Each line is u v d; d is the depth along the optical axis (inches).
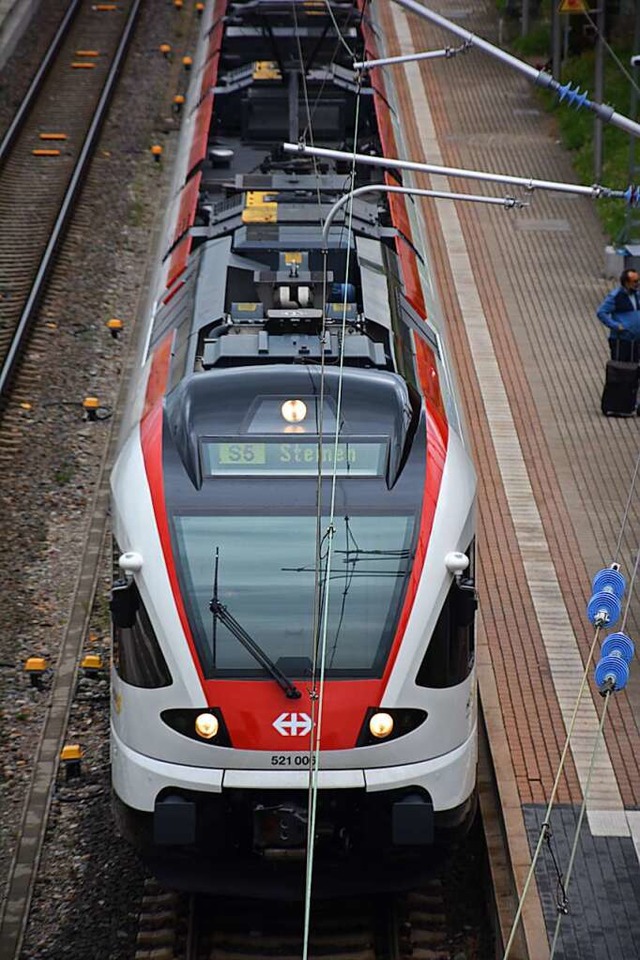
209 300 1855.3
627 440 2522.1
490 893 1560.0
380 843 1445.6
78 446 2591.0
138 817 1440.7
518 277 3166.8
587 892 1504.7
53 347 2957.7
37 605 2122.3
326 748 1411.2
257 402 1576.0
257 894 1472.7
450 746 1450.5
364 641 1443.2
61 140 4072.3
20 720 1867.6
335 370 1620.3
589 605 1536.7
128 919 1550.2
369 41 3134.8
